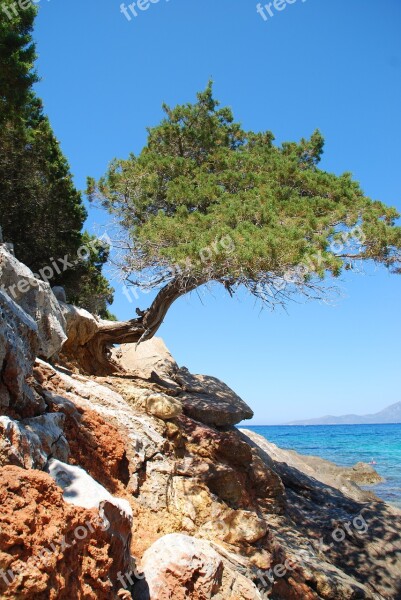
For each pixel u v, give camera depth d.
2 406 8.35
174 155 20.56
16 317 9.23
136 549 8.94
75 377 13.97
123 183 18.70
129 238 17.41
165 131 20.30
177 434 13.50
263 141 21.73
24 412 8.97
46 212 26.47
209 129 20.80
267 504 15.41
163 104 21.17
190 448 13.83
